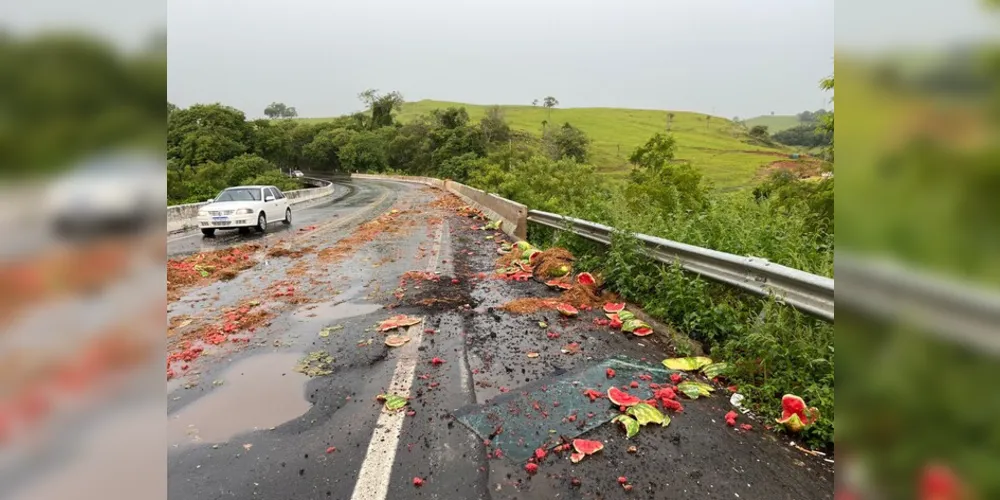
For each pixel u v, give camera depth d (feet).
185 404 12.07
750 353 12.81
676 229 22.44
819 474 8.84
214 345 16.22
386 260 30.83
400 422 10.93
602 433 10.25
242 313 19.79
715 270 16.24
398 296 21.89
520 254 28.99
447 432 10.46
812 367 11.33
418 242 38.27
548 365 13.85
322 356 15.06
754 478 8.71
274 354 15.31
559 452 9.60
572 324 17.42
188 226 53.16
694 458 9.30
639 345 15.26
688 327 15.58
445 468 9.20
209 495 8.57
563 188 78.38
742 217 23.47
